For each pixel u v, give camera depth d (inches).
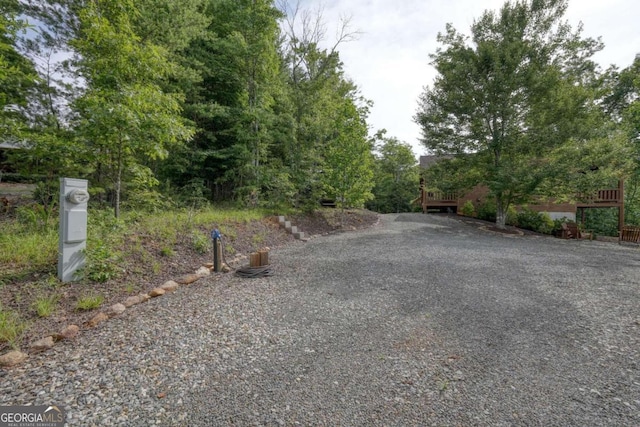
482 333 124.8
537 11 485.4
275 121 432.5
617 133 468.1
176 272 195.0
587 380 93.0
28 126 279.4
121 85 213.2
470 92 499.5
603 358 105.8
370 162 568.1
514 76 478.6
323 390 86.6
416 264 241.1
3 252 159.6
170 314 135.6
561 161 455.5
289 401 81.4
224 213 339.3
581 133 458.9
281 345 112.5
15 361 92.9
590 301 163.0
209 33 386.3
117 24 229.0
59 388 83.0
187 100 416.5
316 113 471.8
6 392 80.4
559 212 637.3
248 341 114.6
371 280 197.3
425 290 179.0
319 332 123.8
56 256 167.0
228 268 219.1
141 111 207.6
